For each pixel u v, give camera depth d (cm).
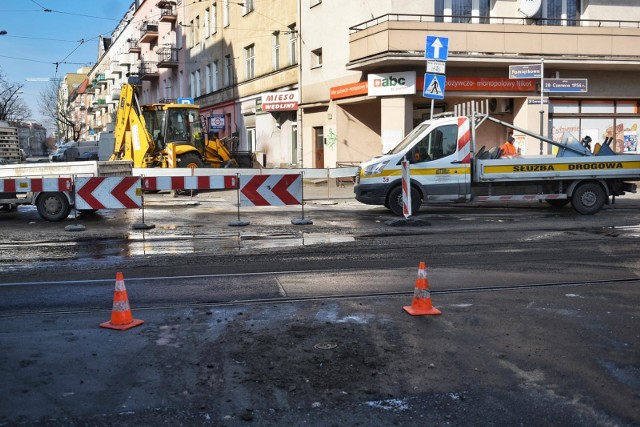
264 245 1065
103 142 3756
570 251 962
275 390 441
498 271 823
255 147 3328
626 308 643
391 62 2084
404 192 1275
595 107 2341
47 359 506
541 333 564
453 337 554
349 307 655
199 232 1244
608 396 429
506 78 2208
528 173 1387
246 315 629
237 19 3481
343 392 436
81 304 685
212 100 3969
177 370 480
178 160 2345
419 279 630
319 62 2622
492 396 429
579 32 2158
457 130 1398
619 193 1455
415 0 2159
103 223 1417
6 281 805
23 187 1366
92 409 412
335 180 2372
